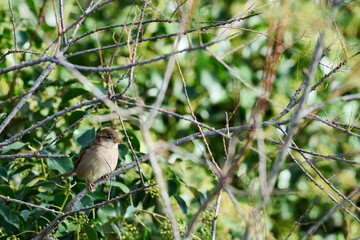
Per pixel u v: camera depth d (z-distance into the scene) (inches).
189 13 258.5
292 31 300.8
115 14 499.2
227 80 503.5
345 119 494.0
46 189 393.4
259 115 228.4
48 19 479.2
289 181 496.4
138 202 424.8
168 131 499.5
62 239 394.6
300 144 496.1
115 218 388.8
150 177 444.5
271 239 481.4
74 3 502.9
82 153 412.5
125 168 363.9
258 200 287.3
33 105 460.8
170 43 497.0
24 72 471.8
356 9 313.1
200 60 499.8
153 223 440.5
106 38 491.8
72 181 436.1
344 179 319.6
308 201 496.1
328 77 347.9
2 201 369.4
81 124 446.9
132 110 259.9
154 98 496.1
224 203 433.7
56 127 455.2
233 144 240.1
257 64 505.7
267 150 475.8
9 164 403.9
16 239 350.3
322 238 499.8
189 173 482.3
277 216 495.5
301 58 493.4
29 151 417.1
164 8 468.1
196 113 508.4
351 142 492.1
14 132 454.3
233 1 481.4
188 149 496.7
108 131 413.7
